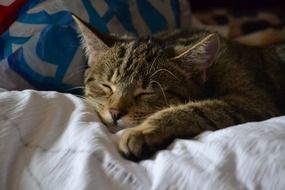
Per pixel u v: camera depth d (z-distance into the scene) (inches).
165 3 21.7
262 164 9.6
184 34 19.2
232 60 18.0
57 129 12.5
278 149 10.0
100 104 15.8
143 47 16.4
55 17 17.9
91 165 10.6
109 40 17.2
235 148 10.4
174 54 16.1
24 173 11.2
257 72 18.7
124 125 14.7
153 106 15.4
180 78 15.9
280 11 24.2
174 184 9.8
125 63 15.9
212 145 10.7
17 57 16.7
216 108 14.5
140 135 12.2
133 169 10.8
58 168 11.0
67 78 17.6
